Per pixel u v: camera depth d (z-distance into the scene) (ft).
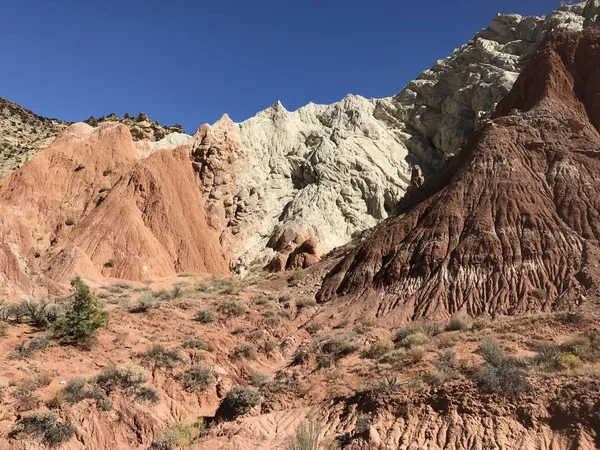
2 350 71.05
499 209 113.29
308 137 262.06
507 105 153.99
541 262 100.58
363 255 127.85
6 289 107.45
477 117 215.10
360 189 230.27
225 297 120.47
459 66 260.01
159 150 214.90
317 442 50.75
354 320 104.99
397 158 248.93
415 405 52.75
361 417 54.03
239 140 243.19
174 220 195.00
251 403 66.59
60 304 92.53
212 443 57.26
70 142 215.10
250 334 96.17
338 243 208.13
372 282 117.70
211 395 75.15
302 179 245.04
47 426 55.77
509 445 44.65
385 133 261.24
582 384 47.70
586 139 126.11
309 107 281.13
